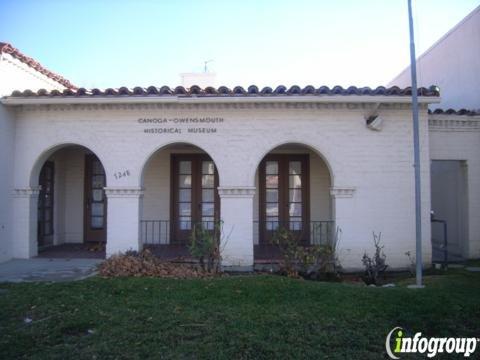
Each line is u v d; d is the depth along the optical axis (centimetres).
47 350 424
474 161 1002
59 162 1130
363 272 859
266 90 845
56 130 906
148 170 1111
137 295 612
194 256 829
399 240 873
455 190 1082
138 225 891
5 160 885
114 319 510
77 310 543
